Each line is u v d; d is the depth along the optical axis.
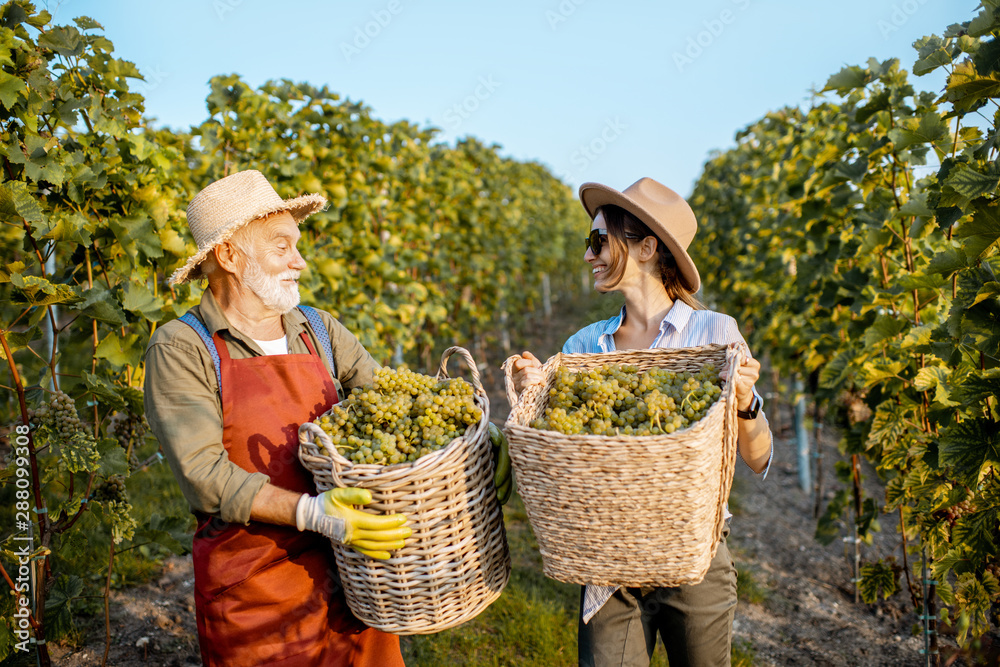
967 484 2.18
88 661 2.92
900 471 3.17
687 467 1.59
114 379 3.15
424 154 7.03
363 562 1.81
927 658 2.96
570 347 2.48
